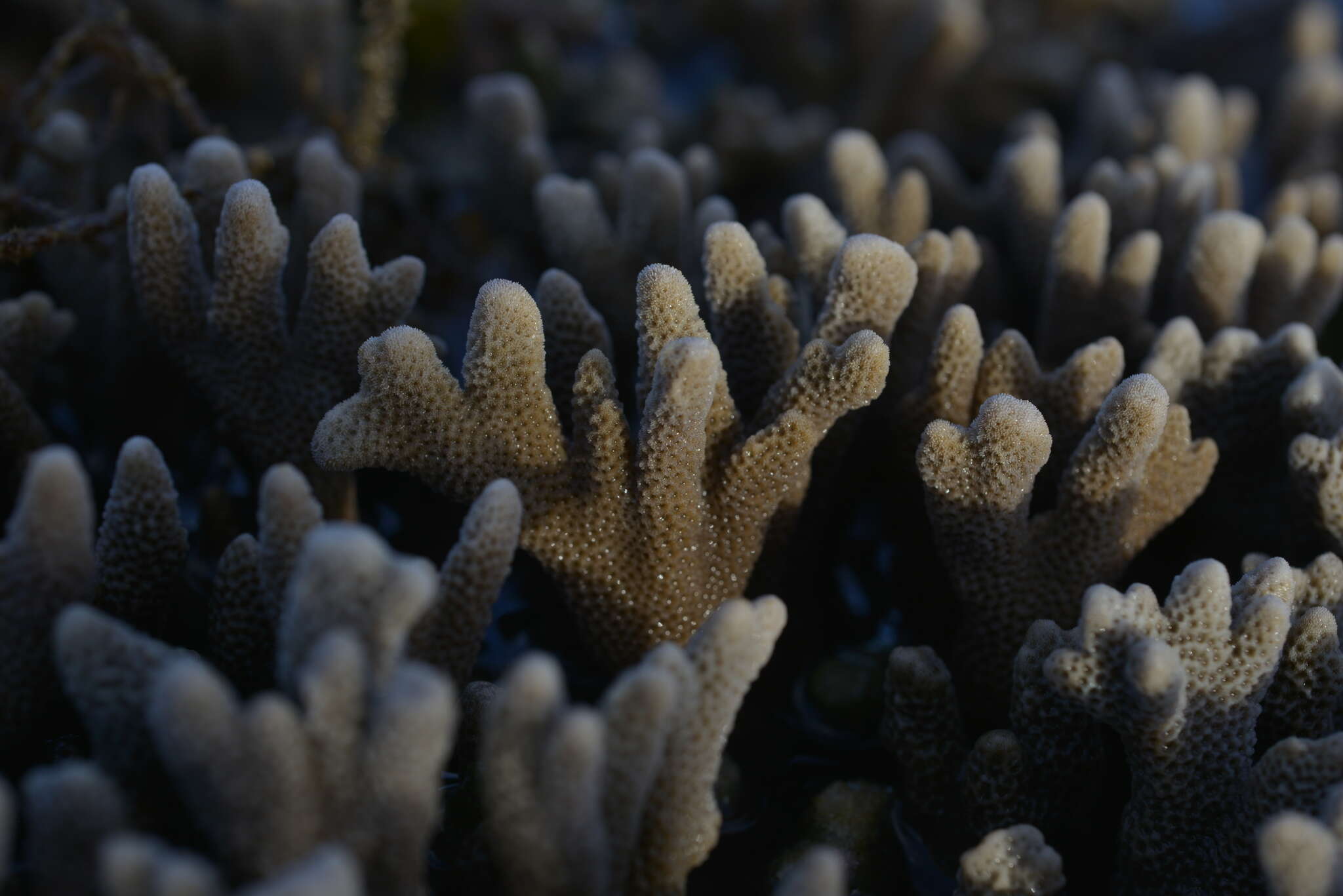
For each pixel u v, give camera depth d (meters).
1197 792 0.41
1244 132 0.65
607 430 0.42
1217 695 0.41
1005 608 0.44
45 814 0.37
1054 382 0.45
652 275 0.42
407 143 0.67
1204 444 0.45
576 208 0.50
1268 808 0.41
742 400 0.46
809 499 0.46
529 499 0.43
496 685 0.42
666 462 0.42
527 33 0.75
